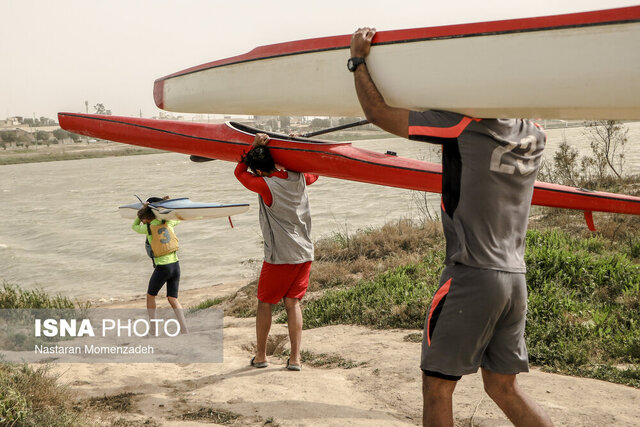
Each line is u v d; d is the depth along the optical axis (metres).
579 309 5.55
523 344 2.58
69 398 3.96
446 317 2.37
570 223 10.12
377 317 6.25
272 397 4.00
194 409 3.84
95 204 40.44
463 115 2.40
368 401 3.92
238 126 4.95
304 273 4.75
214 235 21.84
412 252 9.72
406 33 2.59
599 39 2.16
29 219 32.72
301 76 3.16
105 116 4.95
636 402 3.65
